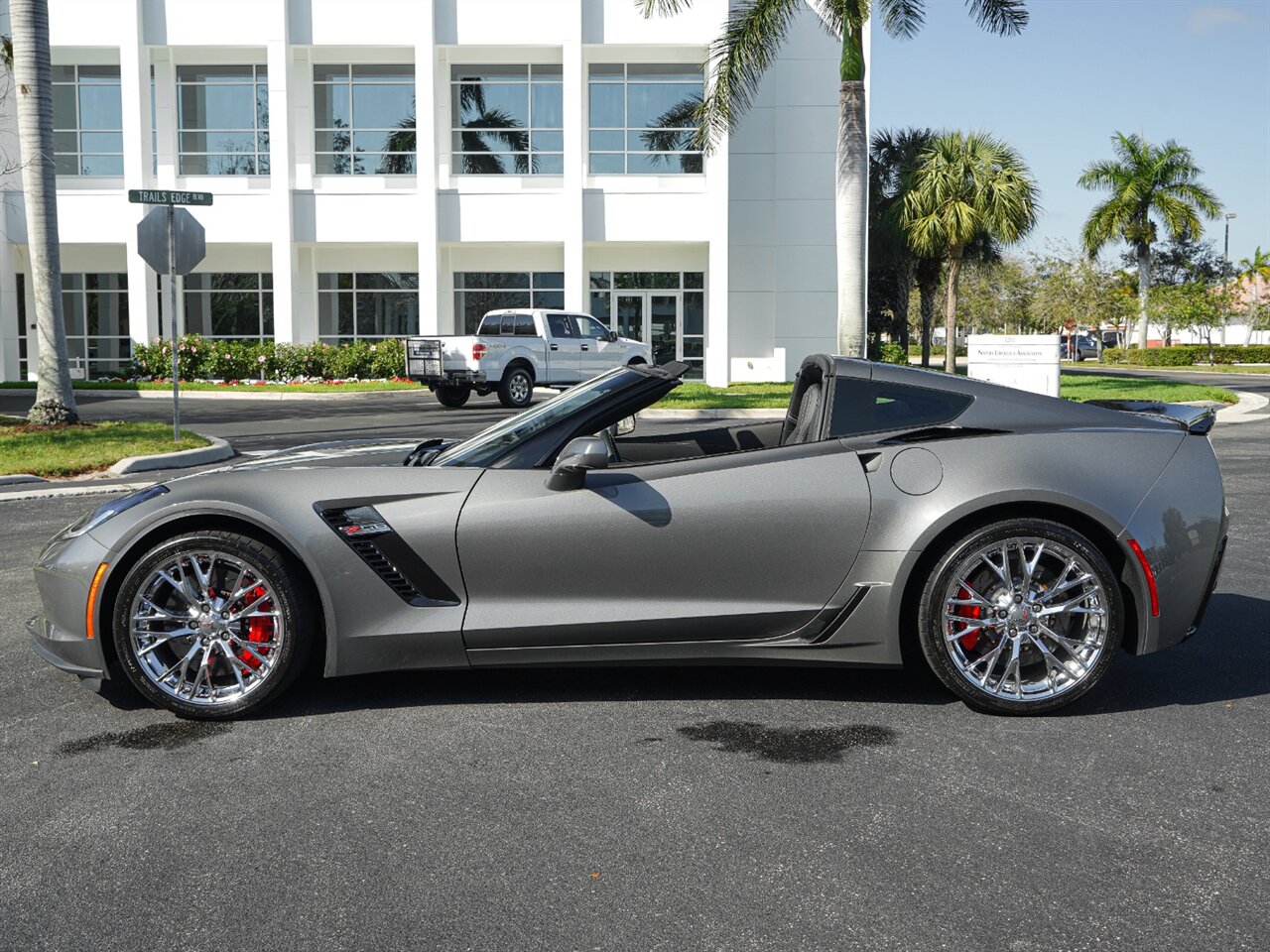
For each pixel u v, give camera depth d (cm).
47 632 421
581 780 351
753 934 257
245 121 2816
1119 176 4912
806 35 2877
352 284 2919
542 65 2812
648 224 2728
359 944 254
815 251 2927
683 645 411
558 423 425
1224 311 5594
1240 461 1191
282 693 414
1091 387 2389
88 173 2823
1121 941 253
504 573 407
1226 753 371
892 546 402
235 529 408
